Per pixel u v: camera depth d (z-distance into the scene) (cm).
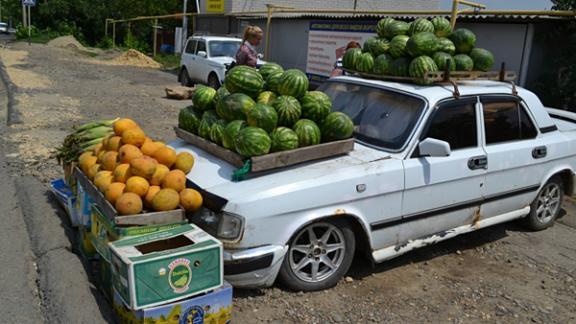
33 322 371
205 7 2594
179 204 391
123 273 332
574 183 616
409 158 455
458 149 492
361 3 2697
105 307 386
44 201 574
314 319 402
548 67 1062
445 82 523
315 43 1600
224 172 426
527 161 545
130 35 4091
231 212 381
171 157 422
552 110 718
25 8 4609
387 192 439
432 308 432
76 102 1308
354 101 528
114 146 435
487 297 457
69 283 404
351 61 579
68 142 536
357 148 471
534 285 485
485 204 520
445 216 488
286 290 437
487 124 518
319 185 404
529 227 608
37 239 487
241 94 450
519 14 927
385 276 482
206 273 351
